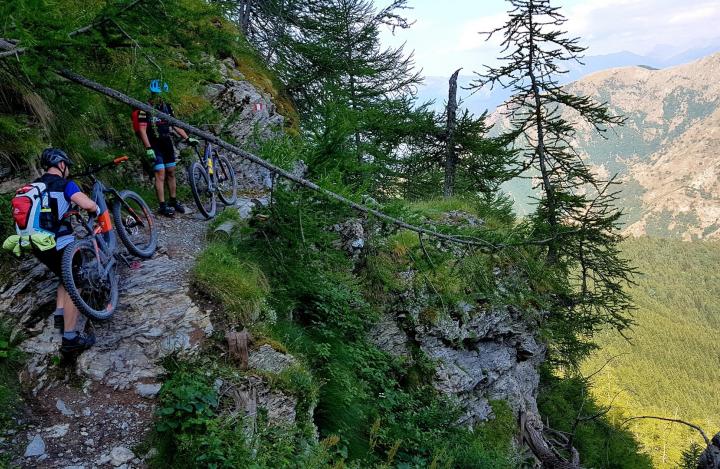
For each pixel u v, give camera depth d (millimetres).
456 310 10391
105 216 5203
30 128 6102
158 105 6207
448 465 7207
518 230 8031
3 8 3680
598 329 14375
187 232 7371
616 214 11828
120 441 4094
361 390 7496
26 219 4254
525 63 15133
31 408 4168
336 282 8812
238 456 4160
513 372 12172
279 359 5547
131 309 5168
